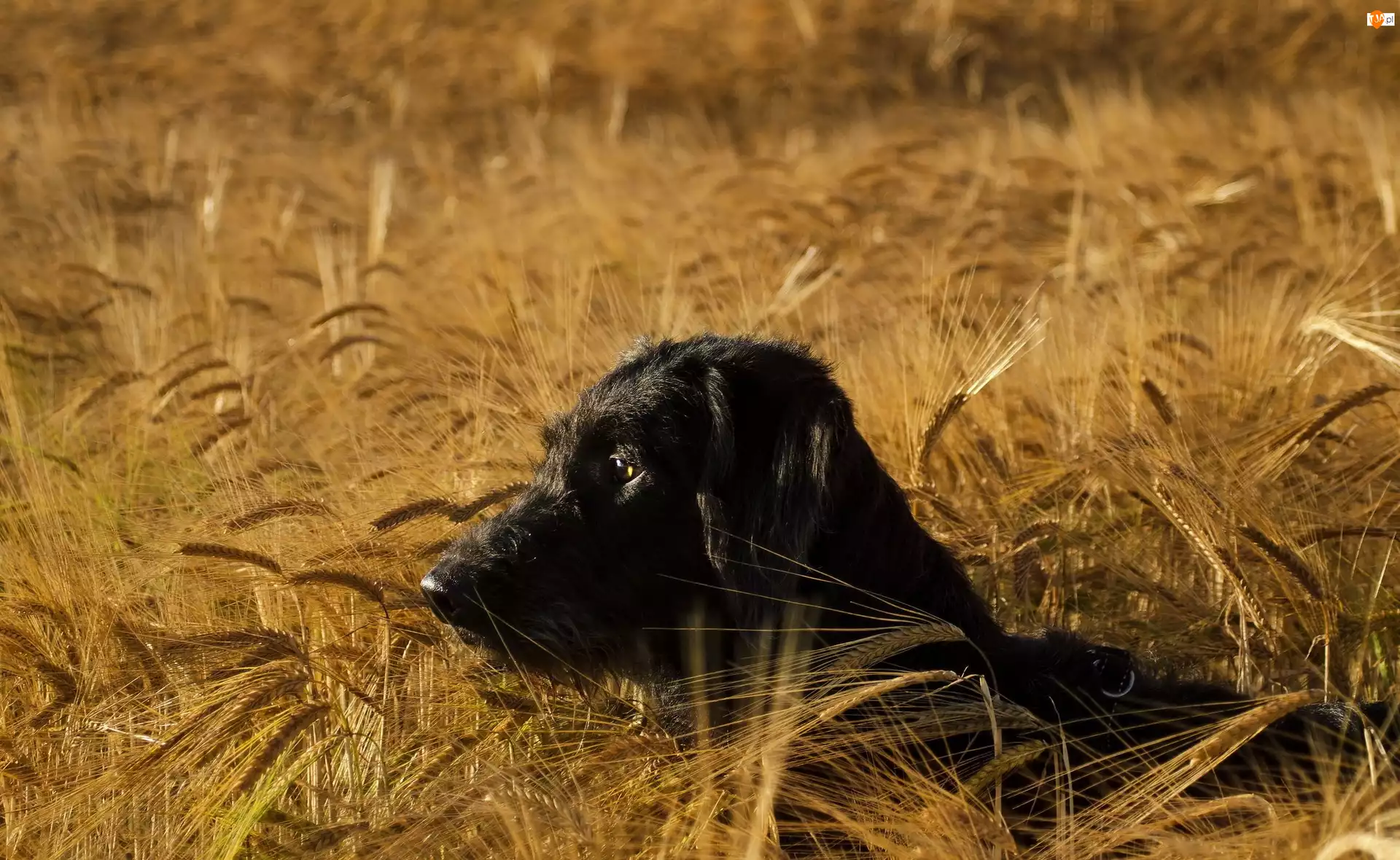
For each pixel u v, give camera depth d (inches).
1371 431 192.1
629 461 127.8
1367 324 205.9
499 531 128.6
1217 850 101.7
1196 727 124.6
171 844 127.1
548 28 788.6
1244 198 360.5
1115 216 361.4
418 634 148.9
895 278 301.7
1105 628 168.4
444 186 467.5
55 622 149.8
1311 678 149.3
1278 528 156.4
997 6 791.1
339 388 235.9
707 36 778.8
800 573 119.4
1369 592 165.8
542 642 127.1
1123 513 184.7
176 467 204.2
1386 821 91.9
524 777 120.0
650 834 116.3
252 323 300.7
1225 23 753.6
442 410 197.0
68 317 285.4
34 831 130.3
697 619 129.9
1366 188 354.3
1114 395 200.2
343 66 731.4
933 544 134.8
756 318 235.0
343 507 168.4
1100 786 121.3
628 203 391.5
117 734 136.7
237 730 122.1
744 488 123.0
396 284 326.6
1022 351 212.1
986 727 116.4
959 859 102.2
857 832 113.2
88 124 561.9
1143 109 553.3
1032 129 564.4
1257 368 212.4
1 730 134.3
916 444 181.5
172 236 382.0
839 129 654.5
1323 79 695.1
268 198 418.6
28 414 238.4
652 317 238.7
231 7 814.5
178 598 158.4
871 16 789.2
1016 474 192.4
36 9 779.4
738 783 114.4
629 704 137.2
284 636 131.7
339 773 135.6
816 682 122.3
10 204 401.7
